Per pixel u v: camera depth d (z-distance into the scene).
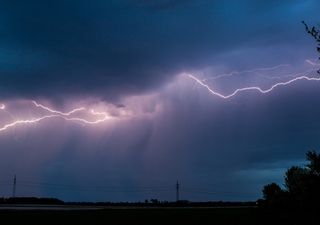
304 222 11.14
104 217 43.28
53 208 66.50
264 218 12.00
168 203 95.69
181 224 37.03
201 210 55.72
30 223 37.16
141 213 49.94
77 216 44.69
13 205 81.38
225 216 41.81
